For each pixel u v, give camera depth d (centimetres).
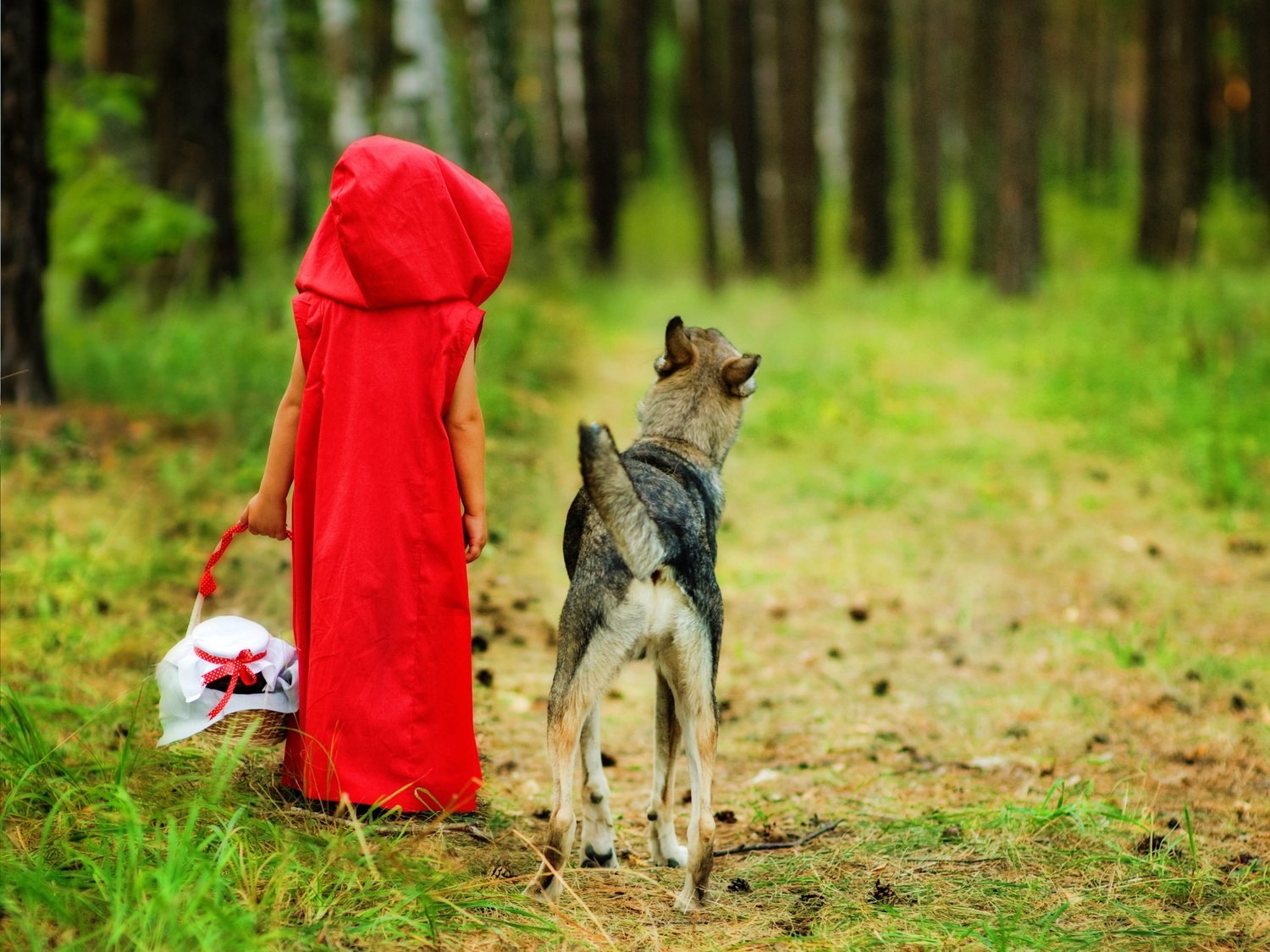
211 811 549
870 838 670
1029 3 2852
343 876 513
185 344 1670
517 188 2805
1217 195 3859
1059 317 2533
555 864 552
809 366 2069
